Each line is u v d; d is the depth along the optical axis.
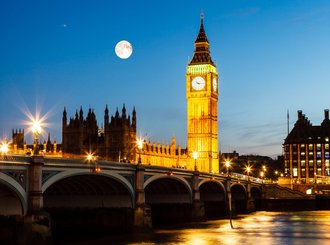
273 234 113.25
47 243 80.50
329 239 104.50
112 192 110.56
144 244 95.94
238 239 104.38
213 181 161.75
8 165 77.44
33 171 81.06
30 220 79.31
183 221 141.62
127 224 109.44
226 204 173.38
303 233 115.50
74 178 98.75
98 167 95.62
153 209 141.62
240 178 196.62
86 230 110.06
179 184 139.38
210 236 108.94
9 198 82.12
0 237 81.06
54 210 109.50
